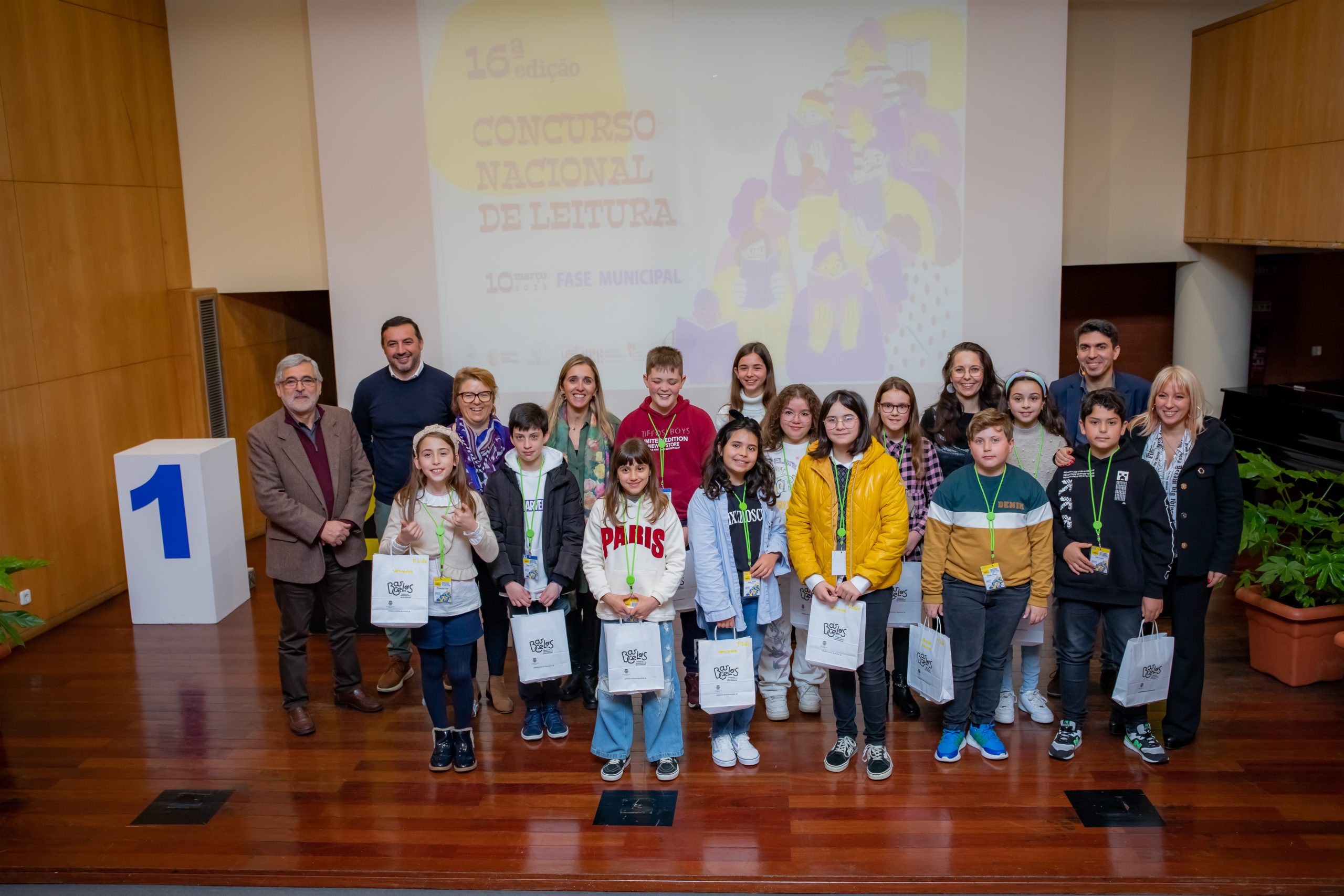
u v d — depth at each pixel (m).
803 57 6.09
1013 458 4.23
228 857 3.37
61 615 5.69
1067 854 3.25
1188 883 3.09
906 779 3.75
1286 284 7.05
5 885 3.30
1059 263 6.26
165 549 5.61
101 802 3.75
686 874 3.21
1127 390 4.67
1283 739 4.00
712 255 6.28
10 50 5.28
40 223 5.49
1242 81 6.09
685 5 6.06
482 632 4.35
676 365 4.27
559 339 6.41
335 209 6.35
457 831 3.49
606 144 6.21
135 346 6.28
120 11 6.13
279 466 4.14
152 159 6.45
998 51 6.05
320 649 5.28
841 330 6.33
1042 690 4.51
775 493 3.82
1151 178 6.74
